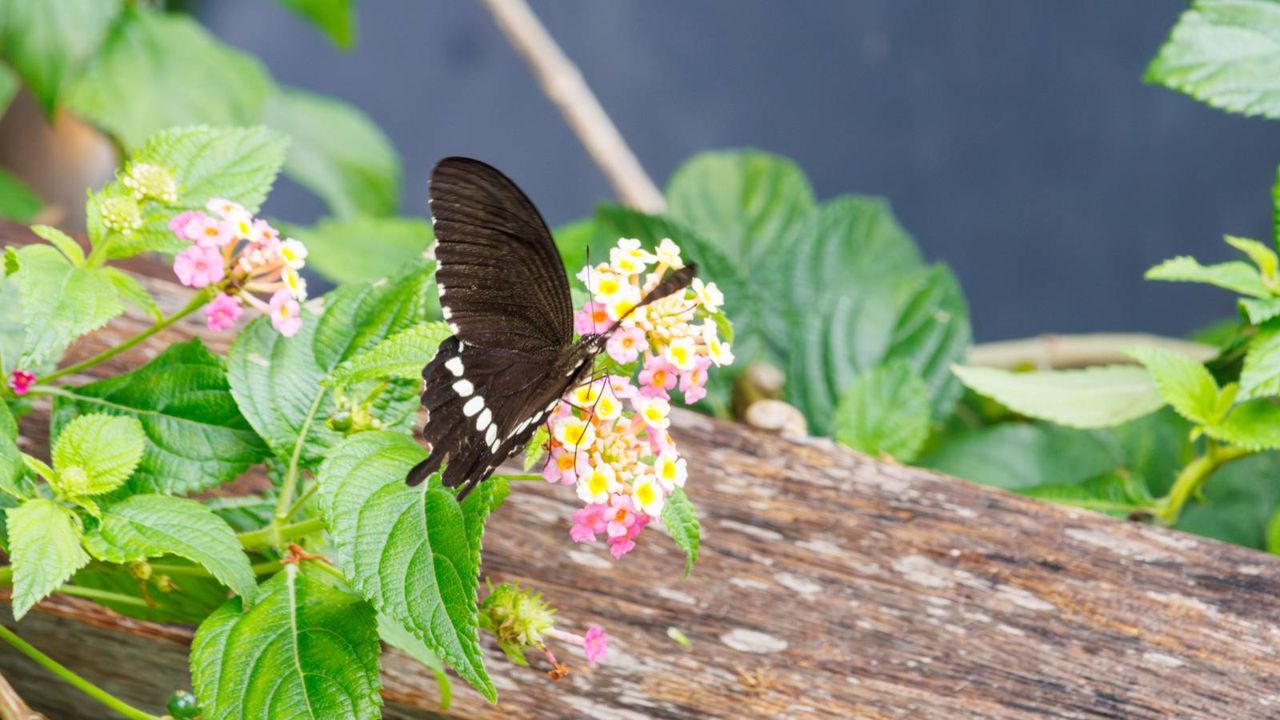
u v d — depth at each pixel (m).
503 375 1.42
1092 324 2.72
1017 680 1.48
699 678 1.48
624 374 1.44
